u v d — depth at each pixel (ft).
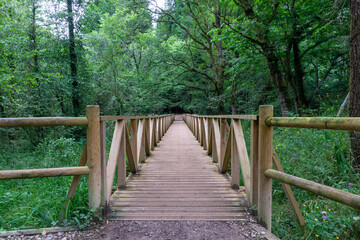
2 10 23.71
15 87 22.39
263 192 6.72
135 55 60.85
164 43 51.88
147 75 53.88
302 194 8.85
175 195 9.30
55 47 29.50
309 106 26.94
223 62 41.75
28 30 28.19
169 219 7.23
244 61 25.79
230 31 22.89
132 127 12.94
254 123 7.18
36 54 27.04
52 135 23.50
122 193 9.57
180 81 53.78
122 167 10.31
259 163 6.75
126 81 43.68
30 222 7.41
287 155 12.01
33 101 26.40
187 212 7.73
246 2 21.53
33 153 21.18
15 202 9.39
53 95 28.48
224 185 10.59
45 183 11.41
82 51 32.60
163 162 15.75
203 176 12.18
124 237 6.16
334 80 34.40
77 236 6.18
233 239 6.07
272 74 23.90
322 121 4.46
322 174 9.71
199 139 25.85
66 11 29.48
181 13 44.86
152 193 9.57
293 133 15.10
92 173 6.81
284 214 8.22
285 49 26.37
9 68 22.94
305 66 32.55
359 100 9.86
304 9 20.94
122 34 54.19
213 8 37.19
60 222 6.91
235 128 9.28
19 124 6.16
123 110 43.68
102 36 42.96
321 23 21.18
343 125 4.00
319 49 27.58
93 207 6.91
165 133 38.19
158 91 54.54
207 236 6.23
